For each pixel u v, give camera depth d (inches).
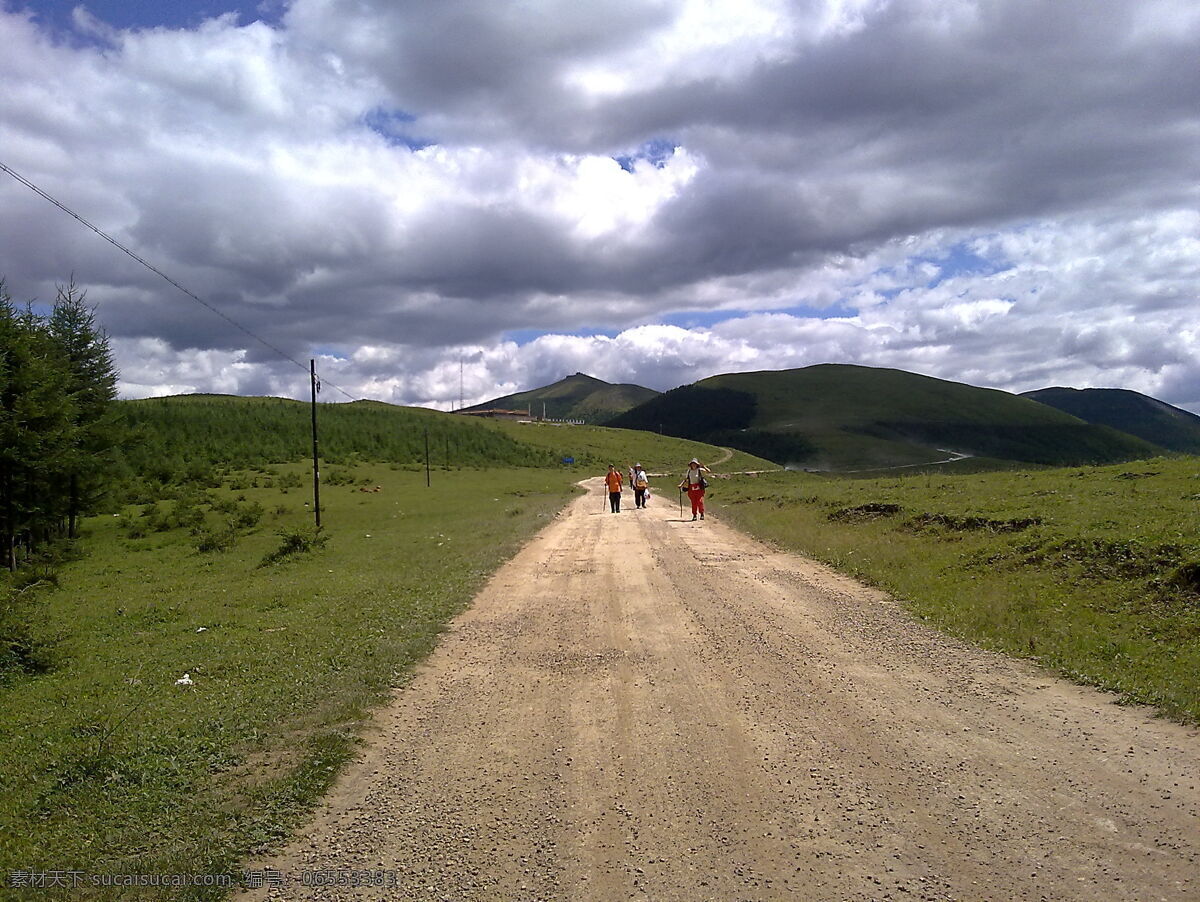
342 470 2689.5
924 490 848.9
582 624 417.4
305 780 218.8
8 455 1055.6
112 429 1400.1
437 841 185.9
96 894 164.9
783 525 827.4
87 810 206.2
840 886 161.8
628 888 163.6
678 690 297.4
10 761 248.1
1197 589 358.9
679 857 175.5
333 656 364.2
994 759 224.5
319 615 486.0
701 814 195.9
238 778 225.0
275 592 614.9
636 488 1305.4
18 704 327.6
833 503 883.4
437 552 811.4
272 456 2935.5
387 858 178.7
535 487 2431.1
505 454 3949.3
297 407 3887.8
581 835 187.0
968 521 607.2
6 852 183.5
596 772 223.6
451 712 280.5
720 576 551.2
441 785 217.6
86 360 1439.5
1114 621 356.5
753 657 338.6
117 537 1370.6
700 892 161.2
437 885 167.0
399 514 1556.3
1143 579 390.3
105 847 185.2
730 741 243.9
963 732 246.5
